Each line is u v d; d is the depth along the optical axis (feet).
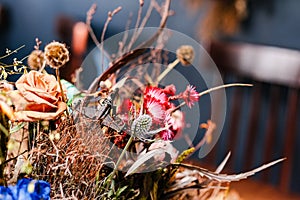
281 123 8.59
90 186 2.60
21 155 2.61
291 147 6.23
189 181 2.94
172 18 9.77
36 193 2.15
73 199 2.51
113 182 2.62
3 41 11.52
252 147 6.55
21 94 2.40
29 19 11.30
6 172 2.56
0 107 2.30
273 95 6.39
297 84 6.00
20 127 2.59
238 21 9.23
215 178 2.79
